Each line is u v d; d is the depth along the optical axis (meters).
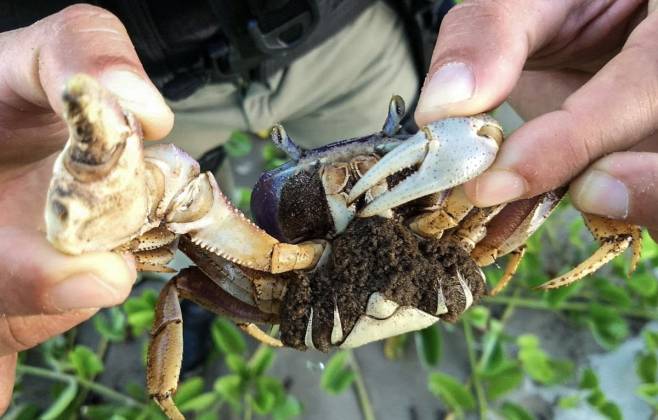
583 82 0.23
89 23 0.13
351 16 0.27
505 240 0.18
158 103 0.13
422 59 0.32
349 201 0.17
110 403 0.34
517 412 0.33
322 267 0.18
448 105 0.15
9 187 0.17
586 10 0.20
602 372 0.35
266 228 0.20
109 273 0.13
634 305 0.37
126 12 0.23
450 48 0.16
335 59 0.30
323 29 0.26
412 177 0.16
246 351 0.36
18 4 0.23
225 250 0.16
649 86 0.15
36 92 0.14
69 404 0.33
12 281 0.13
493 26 0.16
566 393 0.34
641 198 0.15
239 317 0.19
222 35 0.24
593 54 0.22
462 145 0.15
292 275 0.18
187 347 0.35
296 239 0.19
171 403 0.18
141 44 0.24
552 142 0.15
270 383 0.33
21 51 0.14
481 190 0.15
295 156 0.19
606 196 0.15
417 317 0.17
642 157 0.15
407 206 0.17
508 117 0.35
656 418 0.34
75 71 0.13
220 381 0.32
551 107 0.24
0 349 0.16
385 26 0.30
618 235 0.17
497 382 0.33
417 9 0.29
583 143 0.15
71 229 0.11
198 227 0.15
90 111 0.10
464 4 0.17
